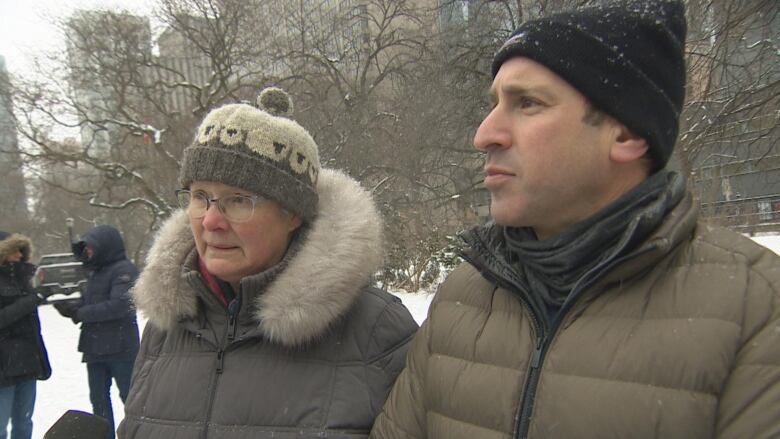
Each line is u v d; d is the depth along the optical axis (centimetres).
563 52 108
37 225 3441
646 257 101
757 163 995
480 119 1235
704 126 918
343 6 1897
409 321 173
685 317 97
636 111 108
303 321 149
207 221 158
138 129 1720
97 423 165
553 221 115
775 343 89
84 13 1659
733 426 89
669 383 94
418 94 1557
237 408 153
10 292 369
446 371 127
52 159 1700
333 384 155
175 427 157
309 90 1783
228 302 170
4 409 366
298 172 165
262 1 1777
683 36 116
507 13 1208
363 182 1528
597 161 109
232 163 155
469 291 136
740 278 96
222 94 1806
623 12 110
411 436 136
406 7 1850
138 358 183
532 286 119
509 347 118
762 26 827
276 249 166
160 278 169
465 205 1543
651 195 108
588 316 108
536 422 107
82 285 424
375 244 169
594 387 101
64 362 761
